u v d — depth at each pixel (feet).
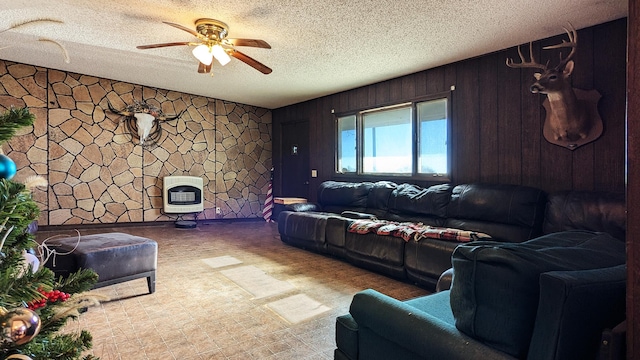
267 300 9.12
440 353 3.28
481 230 11.32
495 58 12.81
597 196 9.32
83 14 10.59
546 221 10.27
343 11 9.99
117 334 7.13
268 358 6.29
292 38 12.01
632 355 2.49
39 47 13.75
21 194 2.47
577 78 10.73
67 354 2.69
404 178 16.15
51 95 17.49
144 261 9.37
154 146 20.53
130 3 9.87
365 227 12.10
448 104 14.28
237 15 10.42
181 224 20.42
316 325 7.66
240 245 15.98
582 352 2.76
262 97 21.74
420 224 12.28
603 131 10.16
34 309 2.64
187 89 20.43
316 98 21.45
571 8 9.51
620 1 9.06
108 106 18.99
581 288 2.67
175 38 12.55
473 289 3.22
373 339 4.20
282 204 20.17
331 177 20.33
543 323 2.75
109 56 14.74
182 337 7.04
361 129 18.49
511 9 9.64
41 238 15.80
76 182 18.29
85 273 3.17
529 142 11.81
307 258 13.65
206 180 22.50
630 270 2.49
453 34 11.41
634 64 2.45
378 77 16.61
